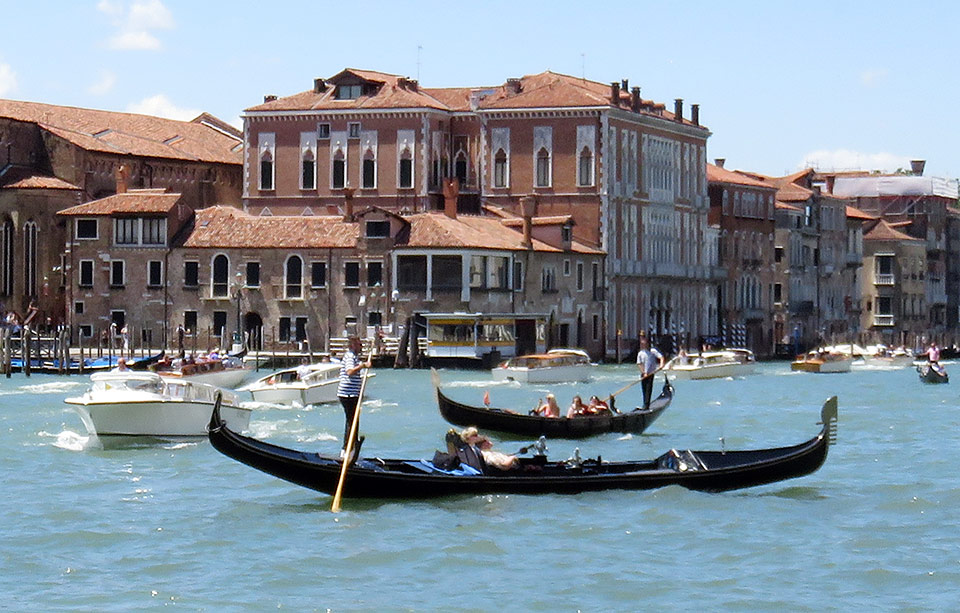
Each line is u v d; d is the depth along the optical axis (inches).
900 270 7313.0
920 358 5649.6
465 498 1727.4
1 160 5029.5
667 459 1819.6
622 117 5216.5
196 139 5723.4
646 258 5403.5
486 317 4345.5
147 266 4739.2
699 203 5782.5
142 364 4023.1
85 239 4778.5
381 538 1588.3
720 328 5930.1
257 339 4692.4
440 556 1520.7
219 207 4862.2
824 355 4773.6
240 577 1454.2
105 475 1982.0
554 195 5152.6
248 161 5324.8
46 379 3799.2
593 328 5108.3
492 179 5216.5
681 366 4212.6
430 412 2859.3
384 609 1354.6
